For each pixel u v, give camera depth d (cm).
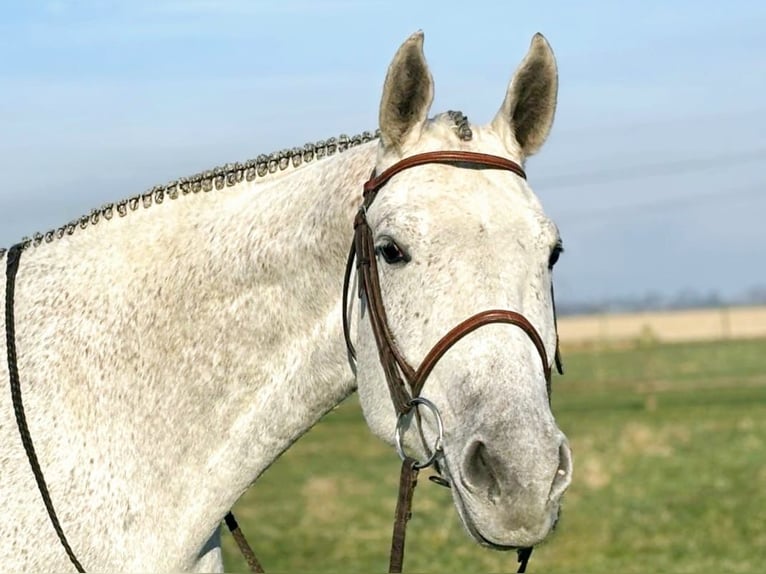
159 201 389
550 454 296
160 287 376
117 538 360
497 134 348
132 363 371
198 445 371
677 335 6606
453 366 312
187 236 381
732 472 1622
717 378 3512
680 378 3594
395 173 335
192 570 386
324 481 1631
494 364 307
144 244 382
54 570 354
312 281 364
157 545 366
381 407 338
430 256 320
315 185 368
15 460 359
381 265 333
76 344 372
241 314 370
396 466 1852
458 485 311
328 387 370
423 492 1503
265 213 373
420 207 324
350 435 2417
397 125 339
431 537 1176
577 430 2241
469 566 1028
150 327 373
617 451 1903
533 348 314
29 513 354
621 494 1446
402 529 336
